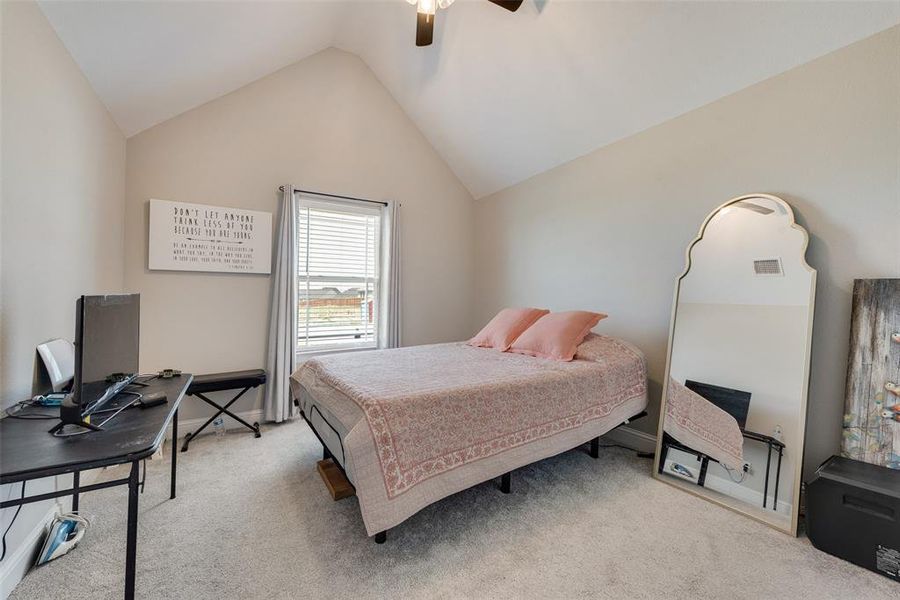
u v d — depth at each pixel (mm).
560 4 2324
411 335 4102
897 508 1484
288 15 2625
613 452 2746
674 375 2445
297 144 3387
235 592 1390
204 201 2996
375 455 1464
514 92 3041
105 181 2350
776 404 2004
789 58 2016
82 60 1910
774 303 2057
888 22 1724
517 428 1900
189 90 2717
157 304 2859
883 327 1726
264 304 3256
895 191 1733
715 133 2391
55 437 1215
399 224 3902
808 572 1542
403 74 3549
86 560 1529
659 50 2270
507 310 3416
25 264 1494
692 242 2430
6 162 1365
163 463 2449
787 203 2055
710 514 1960
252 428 2947
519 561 1584
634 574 1521
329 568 1521
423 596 1388
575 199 3342
